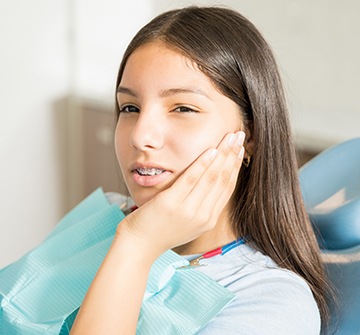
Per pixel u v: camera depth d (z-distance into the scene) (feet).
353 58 8.47
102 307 3.45
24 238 8.32
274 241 4.11
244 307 3.69
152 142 3.65
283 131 4.12
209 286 3.71
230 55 3.82
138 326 3.67
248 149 4.03
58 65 8.16
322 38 8.67
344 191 4.65
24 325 3.88
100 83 8.43
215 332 3.60
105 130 8.20
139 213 3.60
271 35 8.83
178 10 3.97
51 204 8.44
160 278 3.81
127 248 3.56
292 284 3.85
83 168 8.41
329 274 4.28
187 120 3.69
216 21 3.89
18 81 7.89
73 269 4.10
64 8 8.04
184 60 3.69
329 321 4.11
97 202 4.87
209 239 4.11
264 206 4.08
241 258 4.01
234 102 3.84
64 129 8.32
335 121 7.79
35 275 4.20
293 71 8.79
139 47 3.80
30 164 8.18
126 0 8.41
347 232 4.39
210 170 3.65
